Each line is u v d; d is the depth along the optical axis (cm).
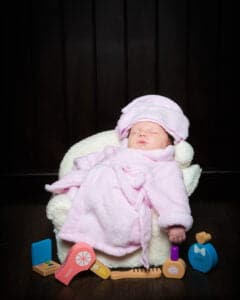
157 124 149
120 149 151
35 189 216
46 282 132
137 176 136
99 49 204
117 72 206
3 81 207
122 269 138
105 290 127
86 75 207
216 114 209
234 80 205
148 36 203
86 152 167
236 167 214
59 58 205
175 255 133
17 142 213
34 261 139
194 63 204
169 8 200
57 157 215
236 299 123
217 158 213
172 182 135
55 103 210
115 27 202
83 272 137
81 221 134
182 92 207
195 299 123
